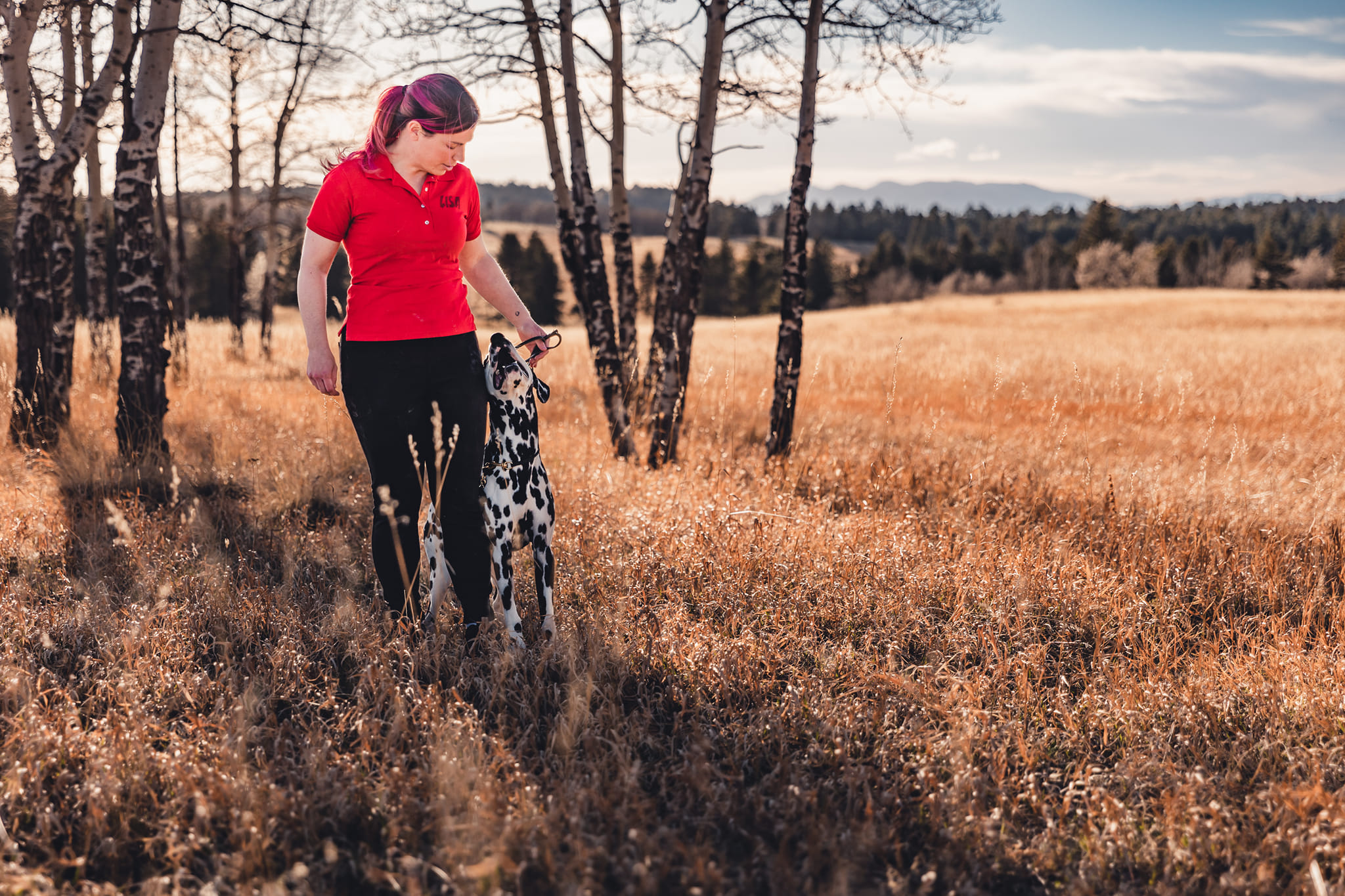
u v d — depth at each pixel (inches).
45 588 145.6
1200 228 5949.8
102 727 101.0
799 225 270.5
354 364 122.6
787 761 101.3
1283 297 2186.3
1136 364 796.6
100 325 478.0
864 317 2038.6
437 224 118.6
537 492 127.7
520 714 111.0
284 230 754.2
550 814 87.1
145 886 77.8
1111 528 194.2
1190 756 107.6
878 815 92.4
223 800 88.6
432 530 132.8
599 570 155.2
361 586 155.2
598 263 285.7
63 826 87.1
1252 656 131.6
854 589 153.5
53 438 260.5
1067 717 113.9
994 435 355.6
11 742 95.9
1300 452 308.2
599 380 289.6
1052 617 150.9
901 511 210.7
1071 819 95.3
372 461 128.3
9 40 247.9
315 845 85.7
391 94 113.7
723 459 263.0
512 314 137.5
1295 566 173.5
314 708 111.1
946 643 137.6
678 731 109.6
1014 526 197.9
